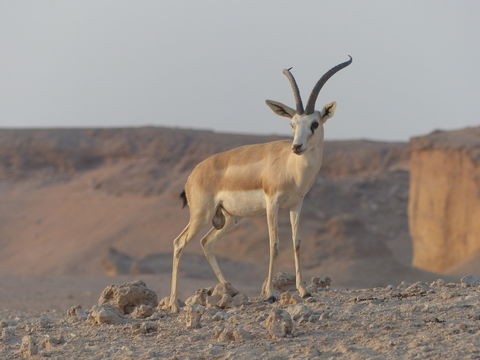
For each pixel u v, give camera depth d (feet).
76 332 125.08
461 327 98.48
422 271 567.18
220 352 99.45
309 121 127.03
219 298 135.74
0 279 517.55
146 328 118.42
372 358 88.94
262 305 128.57
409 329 101.24
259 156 134.72
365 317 110.32
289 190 130.31
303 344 99.35
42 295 399.03
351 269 562.25
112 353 105.50
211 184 139.64
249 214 137.49
